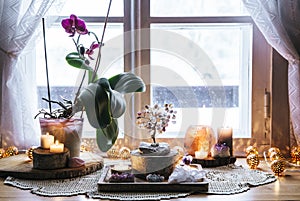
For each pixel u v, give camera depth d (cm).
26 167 129
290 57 142
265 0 138
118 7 159
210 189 115
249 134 160
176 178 114
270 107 155
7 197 109
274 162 129
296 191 114
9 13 138
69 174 125
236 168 137
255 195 111
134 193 112
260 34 156
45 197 109
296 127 145
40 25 143
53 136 131
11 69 142
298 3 139
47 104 161
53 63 160
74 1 158
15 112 148
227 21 157
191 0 159
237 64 161
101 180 117
